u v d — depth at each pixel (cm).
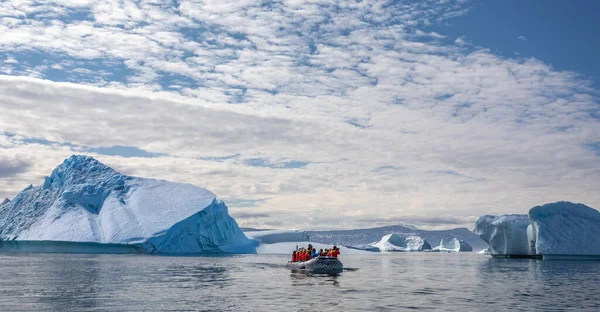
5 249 11238
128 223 10394
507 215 10125
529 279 4669
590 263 7656
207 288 3597
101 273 4900
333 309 2628
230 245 12094
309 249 5931
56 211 11006
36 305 2733
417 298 3119
